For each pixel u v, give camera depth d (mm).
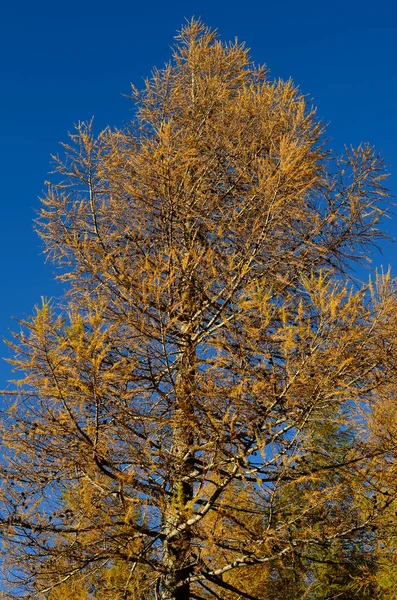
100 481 4547
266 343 4312
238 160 6262
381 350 4312
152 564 4332
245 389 4105
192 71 8141
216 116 7016
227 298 5137
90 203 6012
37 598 4578
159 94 7504
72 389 4234
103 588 4699
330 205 5656
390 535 4602
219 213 5828
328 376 4090
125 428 4410
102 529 4113
